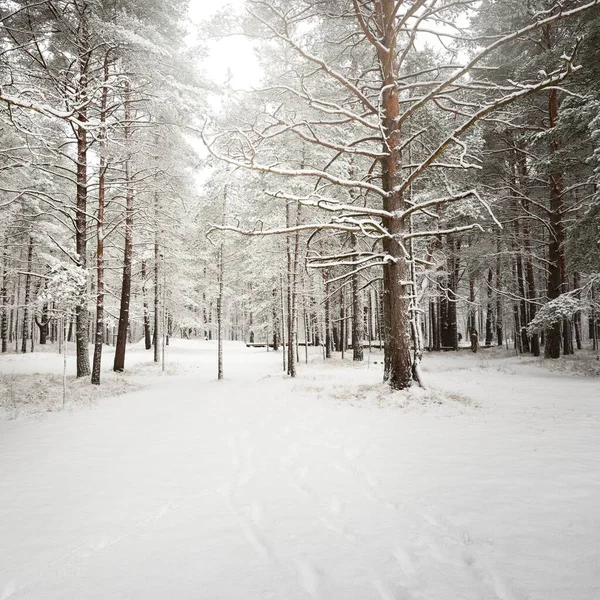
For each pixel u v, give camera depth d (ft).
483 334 157.07
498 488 13.37
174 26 50.08
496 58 46.21
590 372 44.62
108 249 79.97
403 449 18.47
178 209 67.36
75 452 20.33
